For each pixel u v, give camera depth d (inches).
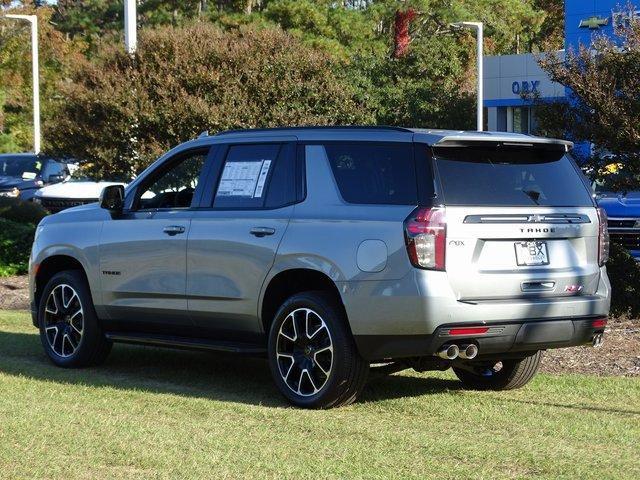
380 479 256.4
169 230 381.1
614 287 520.7
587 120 517.3
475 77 2052.2
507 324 326.0
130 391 363.9
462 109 1841.8
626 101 508.1
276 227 350.6
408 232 320.2
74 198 1083.3
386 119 1793.8
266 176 362.6
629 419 325.7
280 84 768.9
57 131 813.2
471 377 378.9
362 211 332.8
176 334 388.5
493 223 326.6
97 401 345.4
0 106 2116.1
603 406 346.0
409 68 1903.3
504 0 2672.2
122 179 818.8
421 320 318.0
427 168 326.3
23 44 2143.2
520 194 336.2
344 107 788.0
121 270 396.8
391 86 1824.6
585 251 347.3
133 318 397.7
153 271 386.3
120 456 274.7
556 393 367.9
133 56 796.6
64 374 401.7
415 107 1811.0
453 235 321.1
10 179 1183.6
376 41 2518.5
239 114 756.0
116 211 404.5
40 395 354.3
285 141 361.1
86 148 792.9
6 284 741.9
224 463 269.6
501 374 371.2
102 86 784.3
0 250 800.9
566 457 278.4
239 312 361.1
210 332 376.2
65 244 415.8
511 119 1985.7
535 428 313.0
